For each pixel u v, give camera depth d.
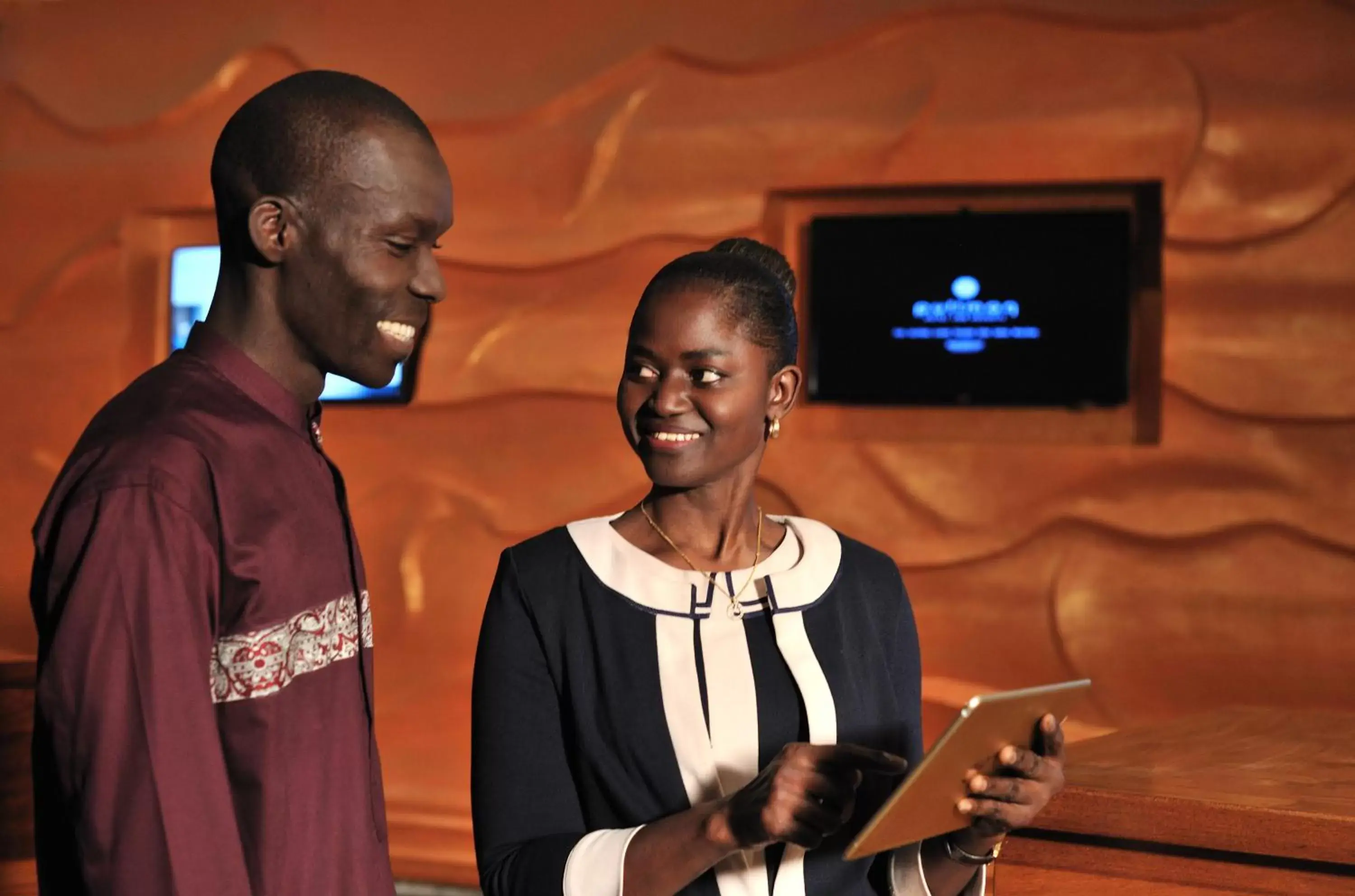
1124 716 4.26
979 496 4.41
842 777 1.23
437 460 4.95
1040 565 4.36
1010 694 1.18
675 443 1.44
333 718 1.36
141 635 1.17
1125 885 1.53
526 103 4.89
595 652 1.44
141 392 1.31
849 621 1.51
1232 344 4.20
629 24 4.82
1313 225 4.15
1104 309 4.32
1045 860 1.56
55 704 1.16
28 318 5.40
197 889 1.15
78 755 1.15
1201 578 4.22
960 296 4.45
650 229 4.76
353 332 1.36
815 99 4.61
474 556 4.89
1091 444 4.44
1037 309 4.38
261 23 5.20
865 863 1.47
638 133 4.79
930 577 4.46
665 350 1.43
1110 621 4.29
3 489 5.38
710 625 1.45
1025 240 4.39
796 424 4.71
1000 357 4.42
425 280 1.38
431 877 4.76
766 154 4.65
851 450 4.54
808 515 4.56
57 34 5.43
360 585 1.44
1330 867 1.43
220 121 5.24
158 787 1.15
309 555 1.33
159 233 5.35
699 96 4.73
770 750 1.41
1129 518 4.28
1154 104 4.29
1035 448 4.39
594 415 4.80
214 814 1.18
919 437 4.61
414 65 5.02
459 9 5.00
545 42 4.90
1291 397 4.15
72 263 5.34
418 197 1.35
